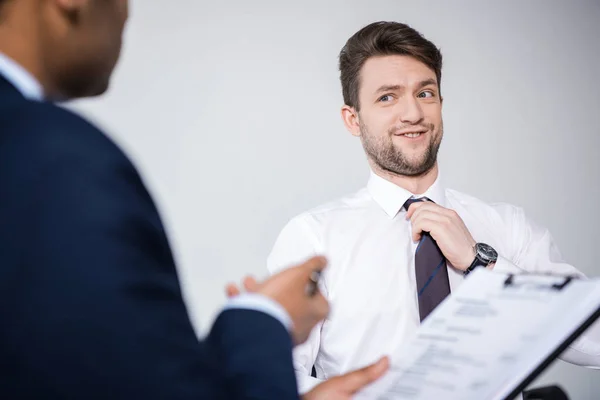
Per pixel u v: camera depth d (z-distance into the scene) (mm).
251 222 2137
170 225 2098
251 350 456
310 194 2168
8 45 484
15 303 364
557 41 2449
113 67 546
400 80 1609
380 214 1661
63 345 357
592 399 2307
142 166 2115
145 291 385
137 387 363
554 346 570
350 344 1563
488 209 1714
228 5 2205
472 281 673
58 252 369
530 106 2393
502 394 572
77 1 490
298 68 2213
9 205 383
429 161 1631
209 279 2100
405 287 1587
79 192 385
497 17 2396
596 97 2473
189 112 2156
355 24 2254
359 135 1728
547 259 1647
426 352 650
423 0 2326
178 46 2172
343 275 1609
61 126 417
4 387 359
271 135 2180
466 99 2338
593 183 2422
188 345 399
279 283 552
